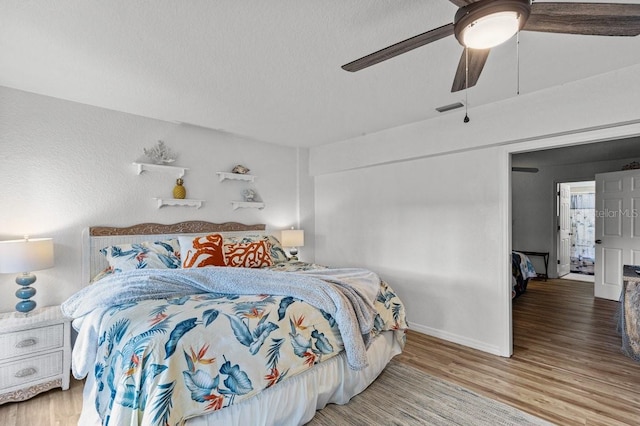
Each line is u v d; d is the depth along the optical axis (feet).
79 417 6.70
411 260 12.09
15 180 8.59
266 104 9.63
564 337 10.97
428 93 8.82
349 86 8.34
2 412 6.88
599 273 16.29
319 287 6.82
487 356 9.60
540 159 18.63
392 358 9.21
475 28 4.03
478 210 10.30
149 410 4.25
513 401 7.14
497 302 9.81
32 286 8.75
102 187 10.00
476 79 5.82
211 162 12.54
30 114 8.79
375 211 13.34
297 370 5.93
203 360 4.85
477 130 9.82
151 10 5.25
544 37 6.08
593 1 4.99
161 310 5.45
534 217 21.79
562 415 6.61
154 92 8.73
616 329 11.69
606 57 6.88
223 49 6.51
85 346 6.27
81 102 9.52
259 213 14.07
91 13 5.33
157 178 11.14
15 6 5.12
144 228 10.71
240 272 7.13
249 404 5.41
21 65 7.20
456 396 7.36
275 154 14.67
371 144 12.90
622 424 6.31
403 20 5.57
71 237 9.41
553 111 8.39
